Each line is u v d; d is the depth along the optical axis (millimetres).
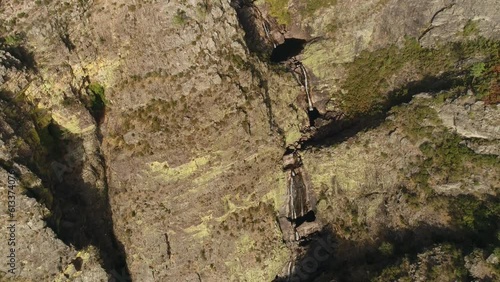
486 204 51094
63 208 53094
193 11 55125
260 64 60531
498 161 51781
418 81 61531
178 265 57188
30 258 47781
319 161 61062
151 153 56031
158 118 56219
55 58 52562
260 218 59312
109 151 57500
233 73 56688
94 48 54969
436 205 53719
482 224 50125
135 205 56781
